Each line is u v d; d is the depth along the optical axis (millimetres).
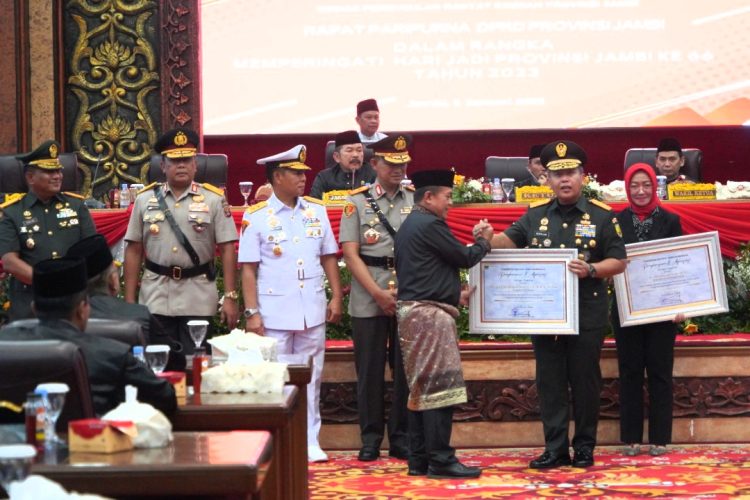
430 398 7062
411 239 7086
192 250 7676
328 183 9781
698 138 14102
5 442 3688
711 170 14172
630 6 13633
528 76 13656
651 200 8047
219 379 5102
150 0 13461
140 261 7840
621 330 7934
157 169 10391
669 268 7859
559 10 13609
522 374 8367
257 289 7938
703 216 9148
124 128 13453
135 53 13477
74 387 3820
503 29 13609
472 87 13664
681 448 8336
